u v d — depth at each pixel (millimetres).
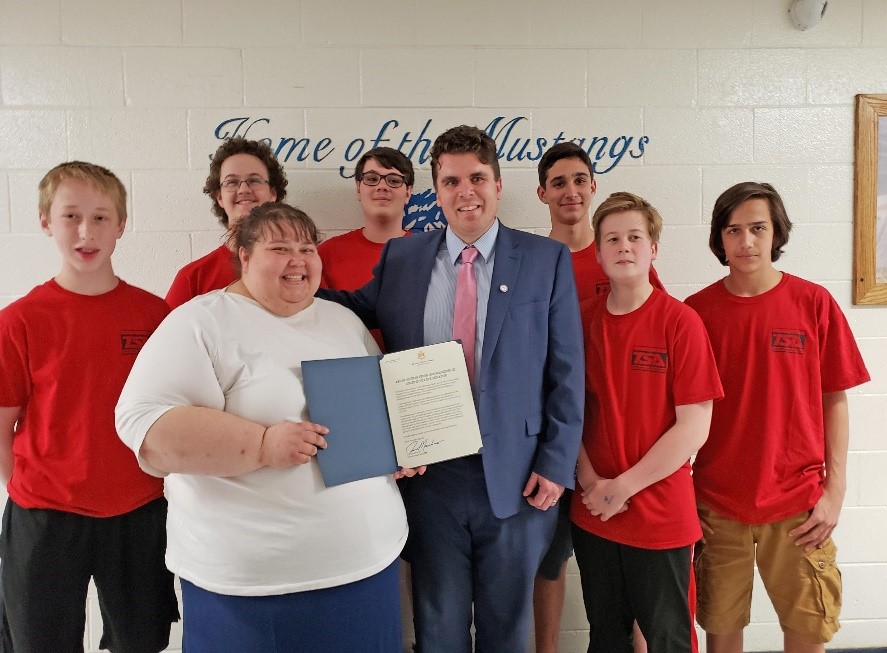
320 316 1490
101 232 1610
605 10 2254
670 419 1639
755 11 2293
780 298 1768
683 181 2311
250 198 2008
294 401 1349
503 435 1545
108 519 1615
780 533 1757
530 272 1616
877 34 2322
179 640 2225
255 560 1276
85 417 1590
